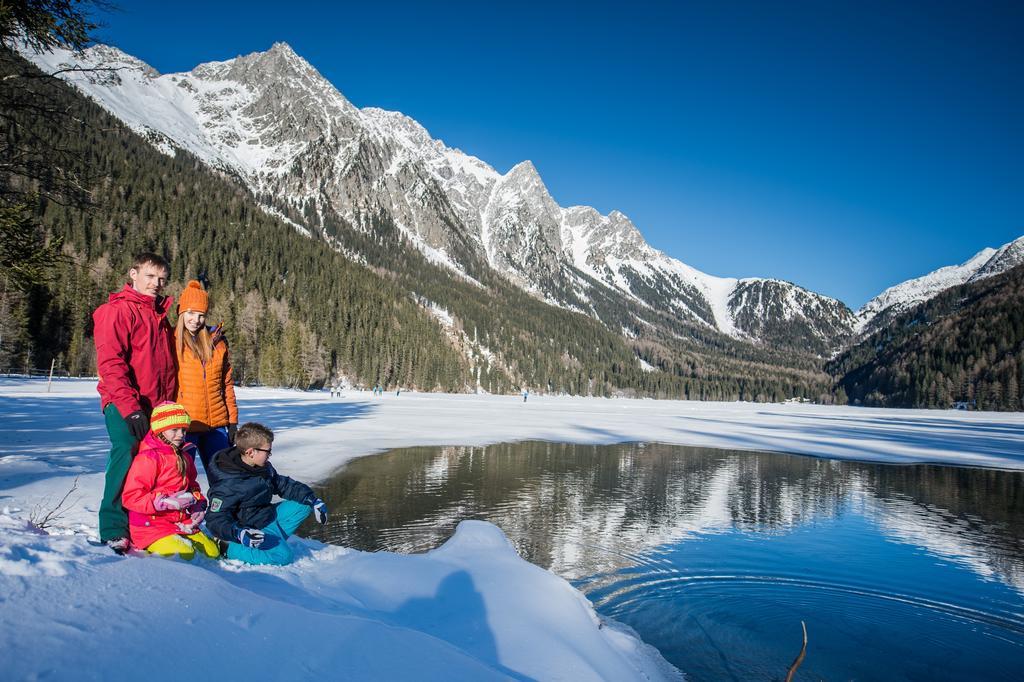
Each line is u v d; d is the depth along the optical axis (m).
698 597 6.39
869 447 26.42
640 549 8.21
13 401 21.42
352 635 2.14
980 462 22.02
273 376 60.44
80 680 1.37
